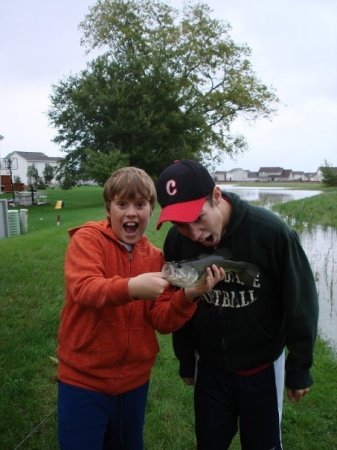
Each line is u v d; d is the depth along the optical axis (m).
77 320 2.37
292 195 47.56
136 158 35.09
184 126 36.09
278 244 2.35
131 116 34.38
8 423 3.53
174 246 2.65
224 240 2.41
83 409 2.36
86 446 2.33
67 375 2.40
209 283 2.12
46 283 6.96
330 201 29.27
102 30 39.03
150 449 3.32
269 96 40.03
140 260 2.55
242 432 2.63
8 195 41.94
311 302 2.41
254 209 2.43
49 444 3.32
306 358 2.44
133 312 2.41
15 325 5.34
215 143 40.97
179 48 38.38
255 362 2.51
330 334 5.84
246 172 155.00
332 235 15.46
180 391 4.09
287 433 3.65
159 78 34.91
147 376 2.56
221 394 2.57
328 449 3.47
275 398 2.55
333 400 4.11
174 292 2.52
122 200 2.43
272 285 2.44
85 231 2.46
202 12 38.28
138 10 38.41
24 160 88.00
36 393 3.97
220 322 2.49
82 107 34.94
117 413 2.46
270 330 2.50
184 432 3.53
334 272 9.32
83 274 2.26
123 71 35.19
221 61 38.88
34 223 19.42
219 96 38.75
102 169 31.48
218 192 2.33
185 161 2.33
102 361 2.37
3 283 6.89
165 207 2.25
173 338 2.79
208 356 2.57
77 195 44.62
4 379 4.10
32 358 4.55
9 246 10.09
